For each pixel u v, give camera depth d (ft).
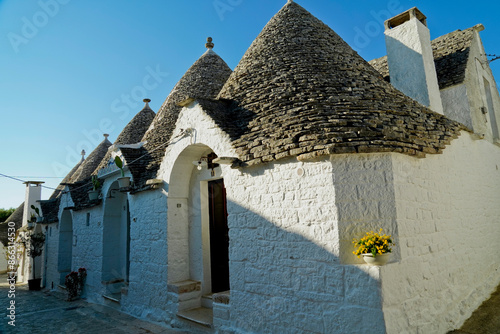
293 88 20.06
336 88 19.70
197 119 21.85
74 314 30.04
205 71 35.12
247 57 25.73
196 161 23.11
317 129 16.15
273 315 16.31
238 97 22.79
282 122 17.93
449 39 32.40
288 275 15.96
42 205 57.93
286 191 16.44
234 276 18.44
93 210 37.96
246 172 18.35
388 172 15.10
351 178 14.98
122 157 30.63
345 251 14.46
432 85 25.59
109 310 29.84
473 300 20.07
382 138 15.43
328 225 14.87
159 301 24.35
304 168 15.92
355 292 13.83
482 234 24.00
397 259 14.48
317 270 14.99
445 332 16.20
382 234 14.53
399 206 15.10
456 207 20.74
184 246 24.94
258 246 17.40
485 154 27.84
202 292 23.71
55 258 50.29
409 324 14.14
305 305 15.17
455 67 28.55
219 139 19.98
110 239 35.09
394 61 27.14
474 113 26.99
